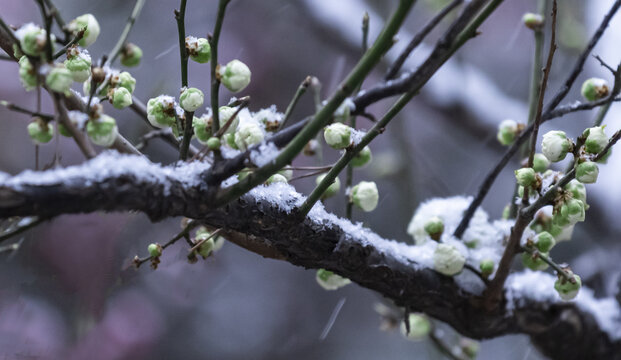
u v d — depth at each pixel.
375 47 0.62
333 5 1.19
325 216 0.68
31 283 1.02
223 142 0.67
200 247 0.68
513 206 0.73
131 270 1.01
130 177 0.63
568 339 0.76
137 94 1.27
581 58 0.69
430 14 1.28
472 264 0.72
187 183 0.64
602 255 0.90
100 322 1.13
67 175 0.62
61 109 0.62
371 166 1.07
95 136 0.63
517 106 1.15
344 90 0.62
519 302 0.74
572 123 1.20
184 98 0.65
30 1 1.25
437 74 1.11
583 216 0.66
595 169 0.65
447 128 1.27
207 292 1.28
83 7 1.31
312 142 0.73
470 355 0.82
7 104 0.62
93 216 1.02
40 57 0.62
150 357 1.18
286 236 0.67
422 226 0.72
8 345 1.02
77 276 1.02
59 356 1.05
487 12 0.66
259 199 0.66
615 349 0.77
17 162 1.20
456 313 0.72
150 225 1.02
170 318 1.24
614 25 1.11
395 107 0.65
